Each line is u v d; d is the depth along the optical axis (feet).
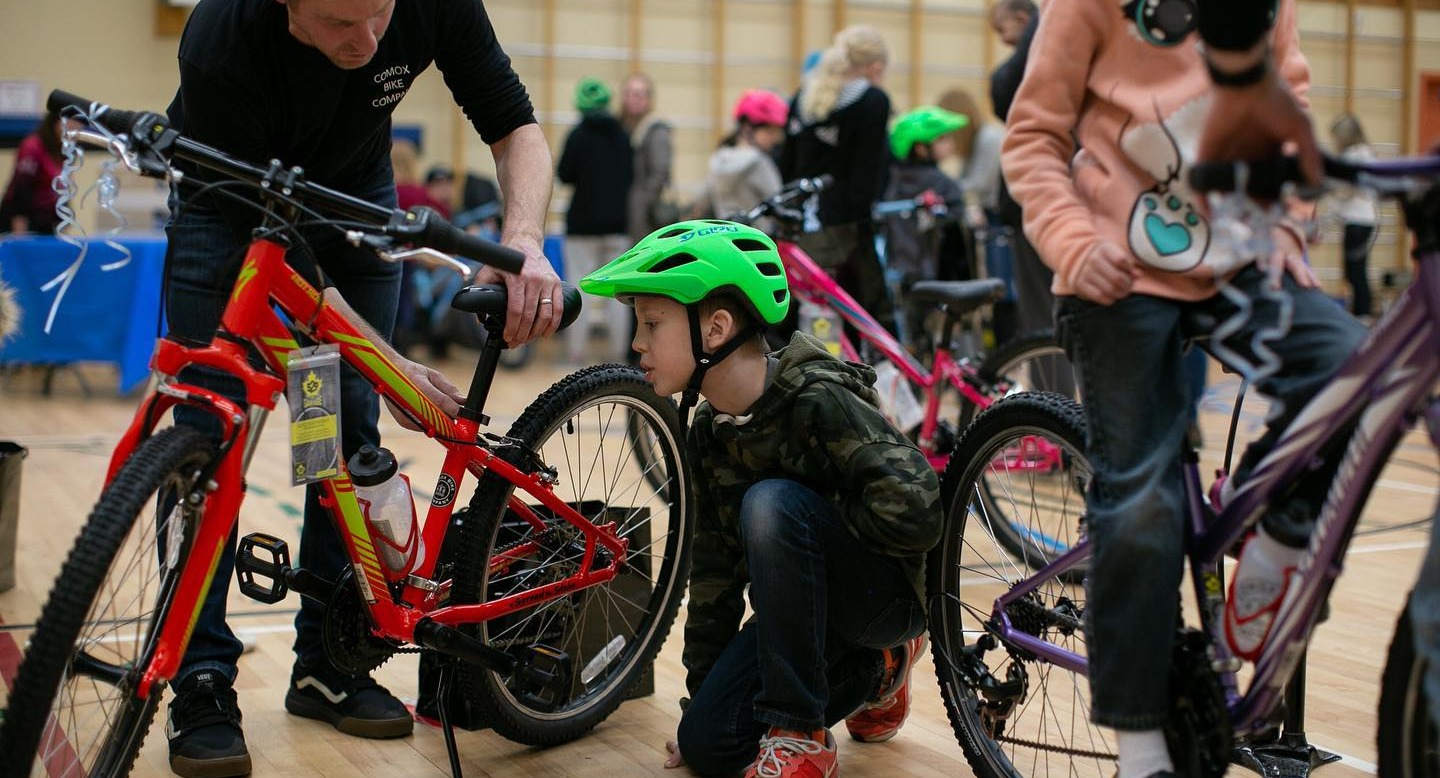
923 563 6.57
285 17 6.29
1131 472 5.03
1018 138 5.34
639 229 26.43
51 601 4.77
